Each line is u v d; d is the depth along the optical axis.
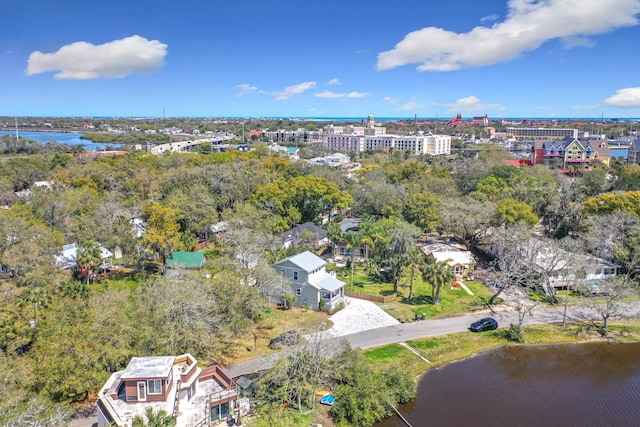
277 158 119.88
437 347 44.56
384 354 42.66
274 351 42.53
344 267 69.69
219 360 40.75
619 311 50.97
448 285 61.09
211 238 77.19
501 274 58.28
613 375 40.88
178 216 72.31
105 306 35.97
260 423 31.89
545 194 82.38
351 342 44.97
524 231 63.06
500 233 63.69
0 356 31.70
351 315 51.88
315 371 35.44
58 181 95.38
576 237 73.19
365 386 34.16
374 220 81.25
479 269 67.81
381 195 91.19
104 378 32.06
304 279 54.03
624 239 60.81
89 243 58.25
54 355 31.52
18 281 48.47
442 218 76.06
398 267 58.25
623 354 44.56
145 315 37.09
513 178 102.50
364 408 33.06
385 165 141.38
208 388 34.12
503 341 46.56
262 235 65.88
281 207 82.38
